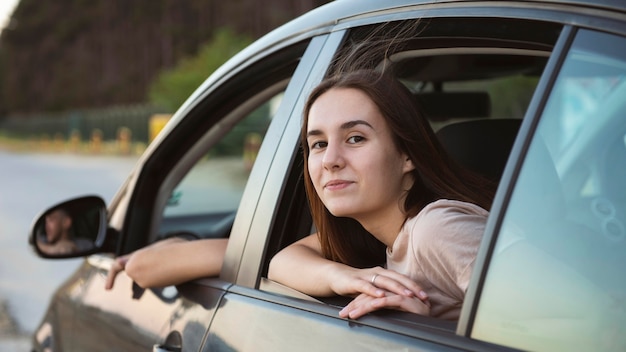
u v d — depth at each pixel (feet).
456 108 9.25
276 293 5.68
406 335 4.46
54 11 293.64
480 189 5.69
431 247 4.99
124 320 7.20
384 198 5.46
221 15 199.72
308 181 5.87
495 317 4.05
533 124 4.17
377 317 4.74
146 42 237.04
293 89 6.24
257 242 6.04
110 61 257.75
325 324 4.98
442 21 5.35
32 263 28.96
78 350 8.14
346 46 5.97
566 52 4.13
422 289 5.10
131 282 7.43
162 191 8.61
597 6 4.08
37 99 300.20
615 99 3.92
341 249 6.02
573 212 3.94
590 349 3.69
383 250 6.09
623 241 3.76
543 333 3.86
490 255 4.15
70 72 270.05
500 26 5.01
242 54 7.38
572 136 4.05
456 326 4.35
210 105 7.85
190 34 212.43
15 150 153.69
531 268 3.98
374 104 5.40
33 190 59.16
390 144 5.44
